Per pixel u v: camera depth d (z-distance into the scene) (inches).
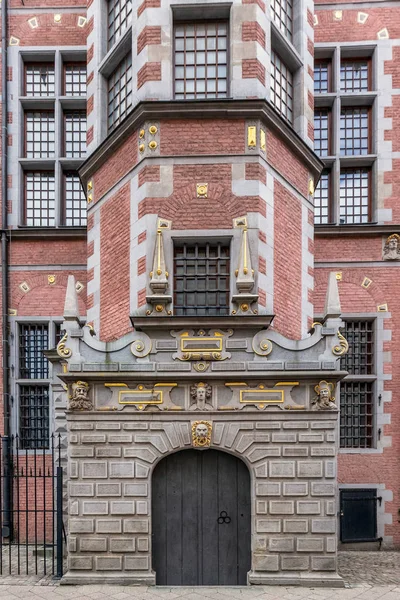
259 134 388.5
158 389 366.0
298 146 430.0
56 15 558.6
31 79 567.2
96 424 366.0
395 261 529.3
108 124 464.8
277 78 437.4
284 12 452.1
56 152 553.6
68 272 546.0
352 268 531.2
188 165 387.5
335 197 538.9
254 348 363.9
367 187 557.3
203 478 372.8
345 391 530.0
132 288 392.8
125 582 354.9
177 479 373.1
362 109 560.7
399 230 524.4
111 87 462.9
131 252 398.0
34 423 542.0
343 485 506.9
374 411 518.3
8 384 531.2
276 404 363.3
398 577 394.6
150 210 383.6
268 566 356.2
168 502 371.9
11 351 537.3
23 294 543.8
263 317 356.5
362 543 498.9
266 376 359.6
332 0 544.7
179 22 410.3
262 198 386.9
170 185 386.0
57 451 475.2
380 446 511.5
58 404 480.1
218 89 405.1
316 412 362.3
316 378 361.1
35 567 406.0
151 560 364.8
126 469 363.9
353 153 555.2
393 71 537.6
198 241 388.5
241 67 391.5
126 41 423.8
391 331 522.9
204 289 388.5
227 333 365.7
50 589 348.8
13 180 551.2
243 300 364.5
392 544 500.4
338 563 443.2
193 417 365.1
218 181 386.0
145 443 364.8
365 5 542.3
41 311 542.3
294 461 361.7
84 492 363.3
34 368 547.8
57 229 537.3
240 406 363.6
